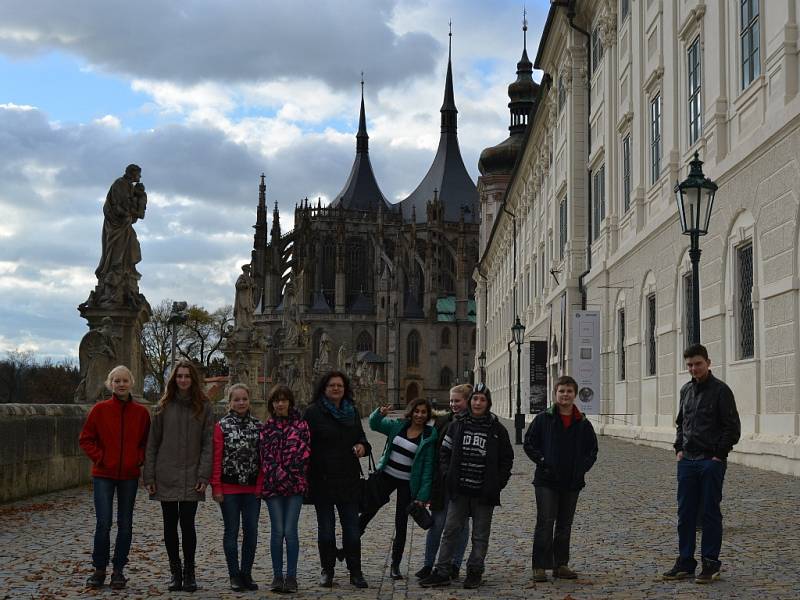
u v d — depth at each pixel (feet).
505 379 350.84
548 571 40.24
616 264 143.54
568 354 175.63
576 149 177.68
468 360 603.67
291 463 37.42
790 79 75.61
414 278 612.29
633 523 53.06
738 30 88.43
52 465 67.56
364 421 286.66
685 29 104.42
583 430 38.75
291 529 37.47
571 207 177.37
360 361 558.97
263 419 150.92
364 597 36.09
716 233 92.48
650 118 124.88
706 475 37.45
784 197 75.20
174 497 37.22
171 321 154.10
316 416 38.96
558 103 202.18
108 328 80.53
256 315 575.79
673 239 109.50
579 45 176.76
